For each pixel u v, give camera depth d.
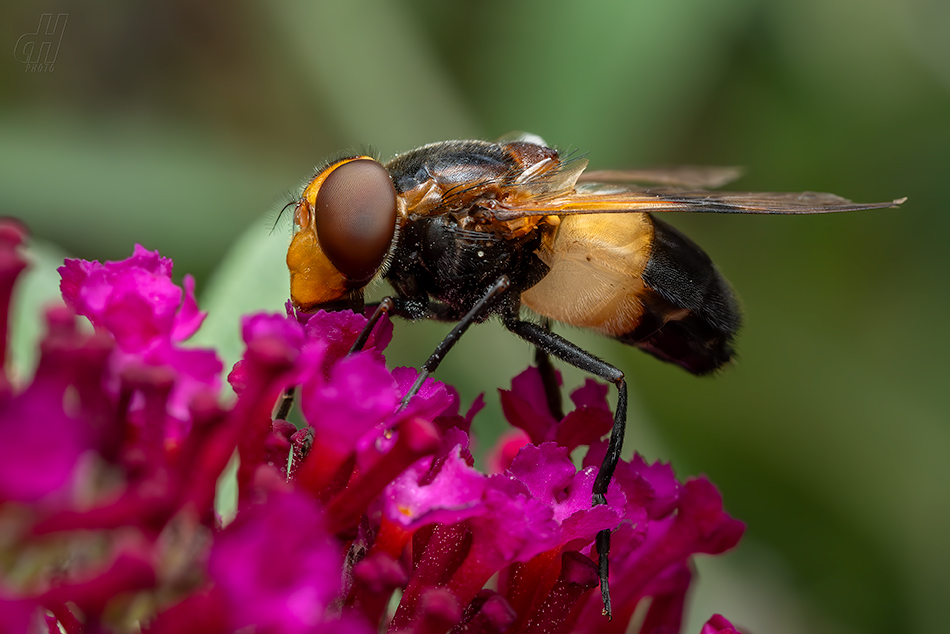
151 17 0.15
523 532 0.10
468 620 0.11
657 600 0.11
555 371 0.12
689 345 0.12
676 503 0.11
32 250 0.12
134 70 0.15
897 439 0.14
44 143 0.13
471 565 0.11
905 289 0.14
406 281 0.12
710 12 0.13
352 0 0.14
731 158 0.14
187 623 0.10
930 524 0.13
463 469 0.11
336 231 0.11
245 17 0.15
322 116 0.14
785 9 0.14
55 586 0.10
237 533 0.10
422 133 0.14
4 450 0.08
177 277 0.13
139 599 0.10
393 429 0.11
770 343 0.14
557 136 0.13
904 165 0.14
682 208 0.12
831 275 0.14
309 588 0.10
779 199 0.12
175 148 0.13
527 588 0.11
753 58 0.14
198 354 0.10
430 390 0.11
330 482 0.11
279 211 0.12
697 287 0.12
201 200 0.13
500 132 0.13
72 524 0.09
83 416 0.10
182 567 0.10
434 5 0.14
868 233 0.14
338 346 0.11
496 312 0.12
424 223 0.12
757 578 0.13
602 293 0.12
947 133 0.14
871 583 0.14
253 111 0.15
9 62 0.14
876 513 0.14
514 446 0.12
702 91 0.14
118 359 0.10
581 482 0.11
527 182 0.12
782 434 0.14
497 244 0.12
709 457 0.14
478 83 0.14
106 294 0.10
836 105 0.14
